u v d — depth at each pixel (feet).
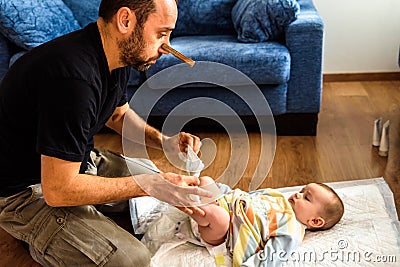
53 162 4.58
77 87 4.51
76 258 5.14
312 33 8.90
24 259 6.23
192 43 9.59
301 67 9.08
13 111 4.86
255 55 8.79
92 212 5.34
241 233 5.60
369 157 8.54
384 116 10.23
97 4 10.36
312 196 6.10
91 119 4.72
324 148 8.95
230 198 5.87
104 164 6.51
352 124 9.92
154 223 6.15
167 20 4.62
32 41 9.14
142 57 4.77
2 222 5.44
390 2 11.79
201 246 5.84
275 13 9.04
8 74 4.91
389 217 6.28
